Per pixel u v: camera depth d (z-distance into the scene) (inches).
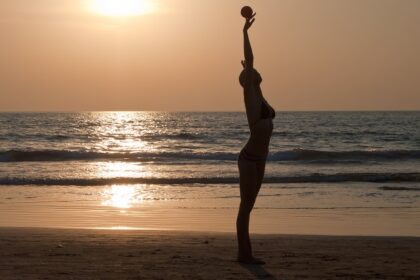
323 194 749.3
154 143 1979.6
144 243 357.4
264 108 283.9
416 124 3508.9
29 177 946.1
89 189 820.0
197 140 2092.8
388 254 323.9
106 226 505.0
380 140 2158.0
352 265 291.7
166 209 621.3
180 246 346.3
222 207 637.3
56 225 509.4
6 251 325.4
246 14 280.7
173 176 964.6
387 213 588.7
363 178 916.6
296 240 379.9
